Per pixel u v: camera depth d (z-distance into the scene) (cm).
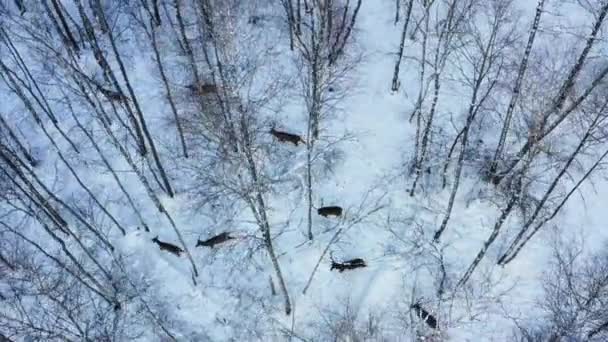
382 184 2984
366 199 2964
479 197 2953
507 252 2755
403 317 2756
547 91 2816
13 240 2911
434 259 2859
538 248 2853
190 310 2842
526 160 2600
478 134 3009
